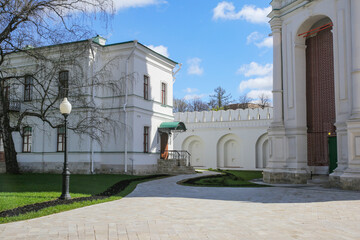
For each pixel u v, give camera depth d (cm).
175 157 3014
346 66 1620
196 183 1836
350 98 1581
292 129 1934
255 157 3216
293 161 1914
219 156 3453
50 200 1122
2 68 1936
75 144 2408
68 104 1195
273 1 2089
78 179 1914
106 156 2466
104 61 2517
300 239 650
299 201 1159
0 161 2742
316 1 1806
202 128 3522
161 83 2847
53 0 1553
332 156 1836
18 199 1118
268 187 1655
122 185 1658
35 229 731
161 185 1725
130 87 2439
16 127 2023
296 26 1955
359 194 1332
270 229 732
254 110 3272
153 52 2675
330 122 1895
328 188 1575
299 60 1970
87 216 879
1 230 721
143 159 2525
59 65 1769
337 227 752
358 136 1490
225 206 1048
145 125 2575
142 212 938
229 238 658
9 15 1454
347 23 1611
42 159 2552
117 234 688
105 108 2456
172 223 792
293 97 1961
